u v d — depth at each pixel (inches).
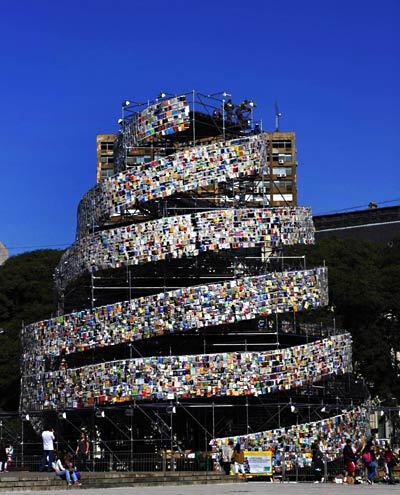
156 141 2581.2
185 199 2498.8
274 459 2165.4
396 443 2987.2
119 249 2287.2
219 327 2450.8
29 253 3698.3
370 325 3169.3
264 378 2199.8
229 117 2640.3
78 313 2293.3
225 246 2246.6
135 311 2225.6
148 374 2186.3
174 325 2192.4
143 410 2220.7
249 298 2207.2
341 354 2321.6
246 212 2268.7
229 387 2181.3
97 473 1886.1
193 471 2028.8
